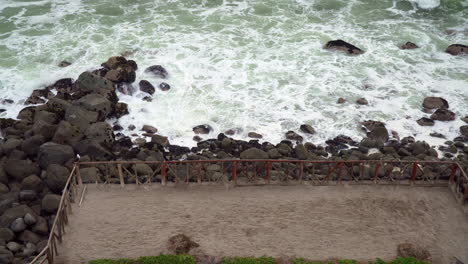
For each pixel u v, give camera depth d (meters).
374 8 34.28
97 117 23.62
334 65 28.72
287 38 30.89
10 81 26.78
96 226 16.56
